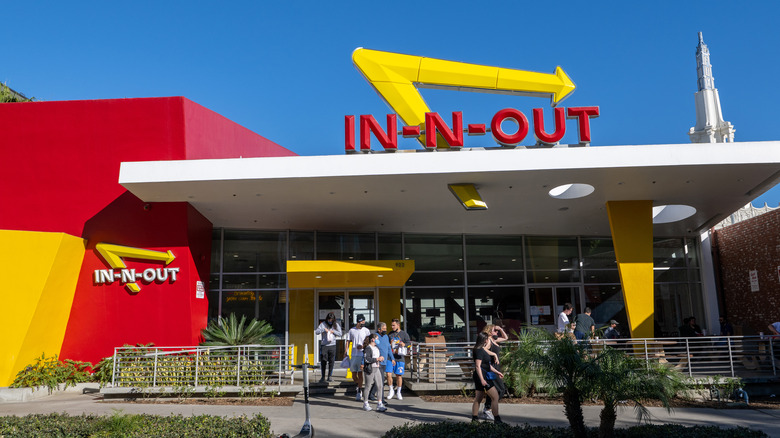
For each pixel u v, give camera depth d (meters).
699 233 22.28
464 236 21.17
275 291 19.31
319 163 13.59
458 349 14.66
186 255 16.02
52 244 14.55
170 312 15.79
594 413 11.13
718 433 7.34
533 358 7.66
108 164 16.31
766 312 19.86
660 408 12.09
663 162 13.31
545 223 19.75
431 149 14.62
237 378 13.78
